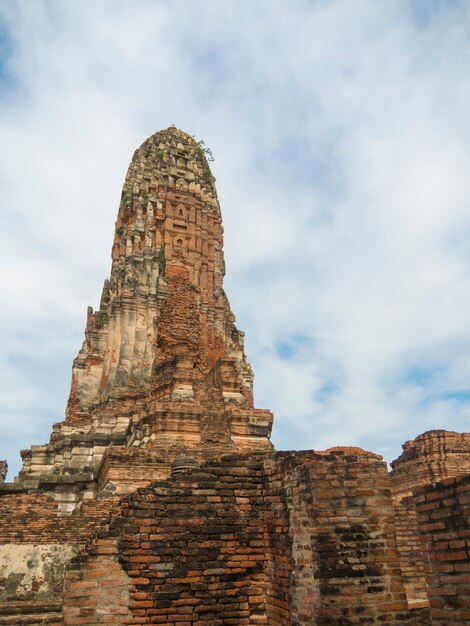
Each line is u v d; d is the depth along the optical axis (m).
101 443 26.75
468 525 7.16
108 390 29.91
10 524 14.88
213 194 40.12
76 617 8.27
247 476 10.05
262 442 21.98
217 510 9.62
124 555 8.81
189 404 21.30
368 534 8.16
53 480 21.44
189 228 37.28
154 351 31.12
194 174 39.91
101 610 8.38
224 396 23.80
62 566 14.01
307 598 8.00
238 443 21.64
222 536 9.48
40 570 13.83
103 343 35.12
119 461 18.02
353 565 7.93
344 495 8.34
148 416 21.27
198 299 35.03
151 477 18.03
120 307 32.31
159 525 9.20
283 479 9.38
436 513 7.78
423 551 7.98
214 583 9.13
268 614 9.17
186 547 9.20
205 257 37.12
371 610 7.70
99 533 8.91
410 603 10.27
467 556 7.13
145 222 35.97
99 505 16.19
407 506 13.61
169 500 9.43
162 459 18.36
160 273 34.03
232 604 9.14
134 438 22.03
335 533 8.09
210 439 20.91
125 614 8.46
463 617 7.09
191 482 9.69
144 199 37.00
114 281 34.66
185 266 35.72
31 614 11.88
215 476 9.89
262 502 9.94
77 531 15.21
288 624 8.46
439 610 7.52
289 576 8.66
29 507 15.89
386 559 8.05
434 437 28.41
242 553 9.48
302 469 8.66
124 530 8.98
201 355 33.25
